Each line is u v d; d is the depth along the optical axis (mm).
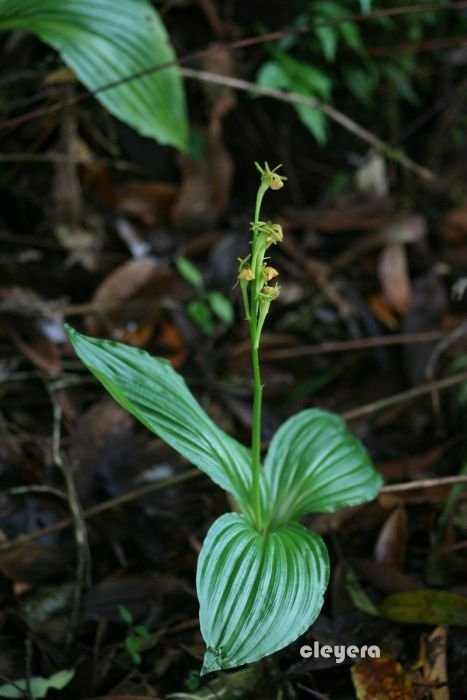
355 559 1272
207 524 1331
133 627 1231
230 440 1199
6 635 1235
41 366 1425
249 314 1144
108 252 1558
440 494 1330
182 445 1152
